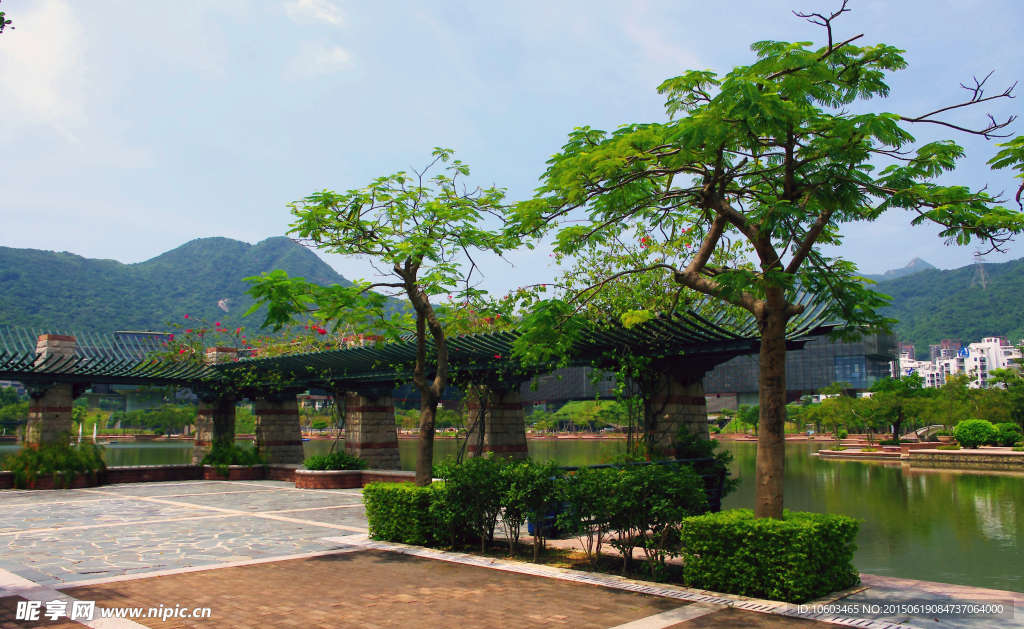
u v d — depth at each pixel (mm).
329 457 22016
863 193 7738
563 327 9305
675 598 7117
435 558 9375
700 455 13984
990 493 28156
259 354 25750
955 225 7465
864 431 89562
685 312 12086
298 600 7031
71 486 21391
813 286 8961
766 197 9164
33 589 7457
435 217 10953
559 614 6500
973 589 7473
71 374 22188
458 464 10250
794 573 6910
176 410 71438
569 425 88188
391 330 12773
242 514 14656
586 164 8367
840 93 7539
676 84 8219
